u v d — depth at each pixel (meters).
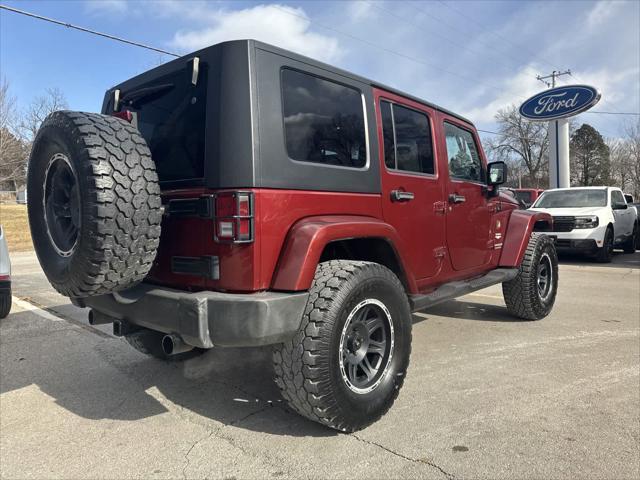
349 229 2.84
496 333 5.04
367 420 2.83
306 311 2.61
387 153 3.54
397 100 3.73
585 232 10.68
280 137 2.69
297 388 2.62
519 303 5.42
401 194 3.57
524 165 61.88
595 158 64.00
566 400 3.31
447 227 4.23
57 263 2.77
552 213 11.11
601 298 6.94
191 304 2.50
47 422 3.10
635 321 5.54
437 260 4.09
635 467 2.47
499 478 2.38
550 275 5.72
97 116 2.68
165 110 3.06
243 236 2.50
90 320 3.53
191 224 2.74
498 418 3.04
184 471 2.49
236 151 2.54
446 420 3.02
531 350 4.45
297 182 2.75
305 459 2.59
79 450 2.73
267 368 4.09
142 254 2.57
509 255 5.21
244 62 2.61
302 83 2.92
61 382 3.79
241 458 2.61
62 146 2.60
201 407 3.30
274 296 2.51
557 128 20.27
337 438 2.81
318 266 2.84
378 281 2.88
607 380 3.68
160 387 3.68
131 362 4.27
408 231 3.70
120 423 3.07
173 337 2.62
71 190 2.73
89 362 4.27
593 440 2.75
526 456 2.58
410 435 2.83
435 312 6.06
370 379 2.91
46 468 2.54
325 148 3.00
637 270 9.98
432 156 4.10
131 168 2.51
